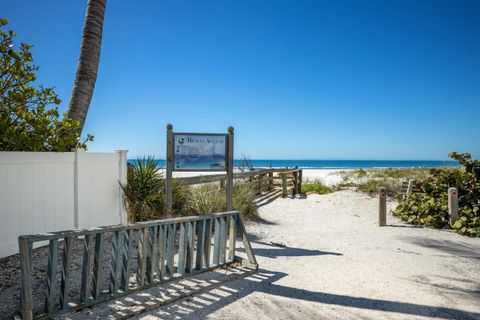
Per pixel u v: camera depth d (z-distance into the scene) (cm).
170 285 419
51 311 323
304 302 391
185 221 441
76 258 498
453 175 891
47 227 554
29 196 524
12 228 499
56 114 629
